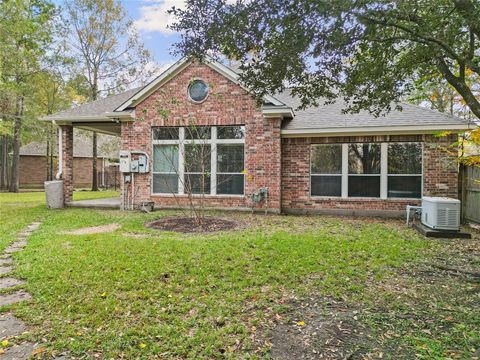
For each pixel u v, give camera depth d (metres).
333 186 10.88
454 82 4.31
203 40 4.17
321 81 4.75
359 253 5.70
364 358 2.76
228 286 4.26
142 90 11.30
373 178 10.56
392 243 6.46
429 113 10.45
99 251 5.69
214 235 7.06
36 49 19.27
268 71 4.46
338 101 12.17
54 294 4.00
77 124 13.09
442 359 2.71
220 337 3.09
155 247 5.96
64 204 12.45
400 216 10.24
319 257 5.41
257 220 9.23
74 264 5.01
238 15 3.80
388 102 5.11
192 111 11.18
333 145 10.88
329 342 3.02
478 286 4.34
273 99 10.31
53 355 2.84
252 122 10.74
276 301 3.87
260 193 10.57
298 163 11.08
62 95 23.70
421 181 10.17
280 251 5.71
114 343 2.99
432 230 7.31
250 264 5.06
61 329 3.24
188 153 11.27
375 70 4.68
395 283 4.44
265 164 10.69
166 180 11.55
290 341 3.04
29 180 27.89
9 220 9.38
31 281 4.44
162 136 11.58
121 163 11.57
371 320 3.42
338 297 3.99
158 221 8.96
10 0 16.67
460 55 4.44
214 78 10.98
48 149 24.45
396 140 10.30
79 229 8.01
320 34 3.68
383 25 3.79
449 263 5.30
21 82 20.14
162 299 3.88
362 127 10.12
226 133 11.09
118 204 12.19
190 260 5.21
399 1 3.54
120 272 4.68
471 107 4.19
